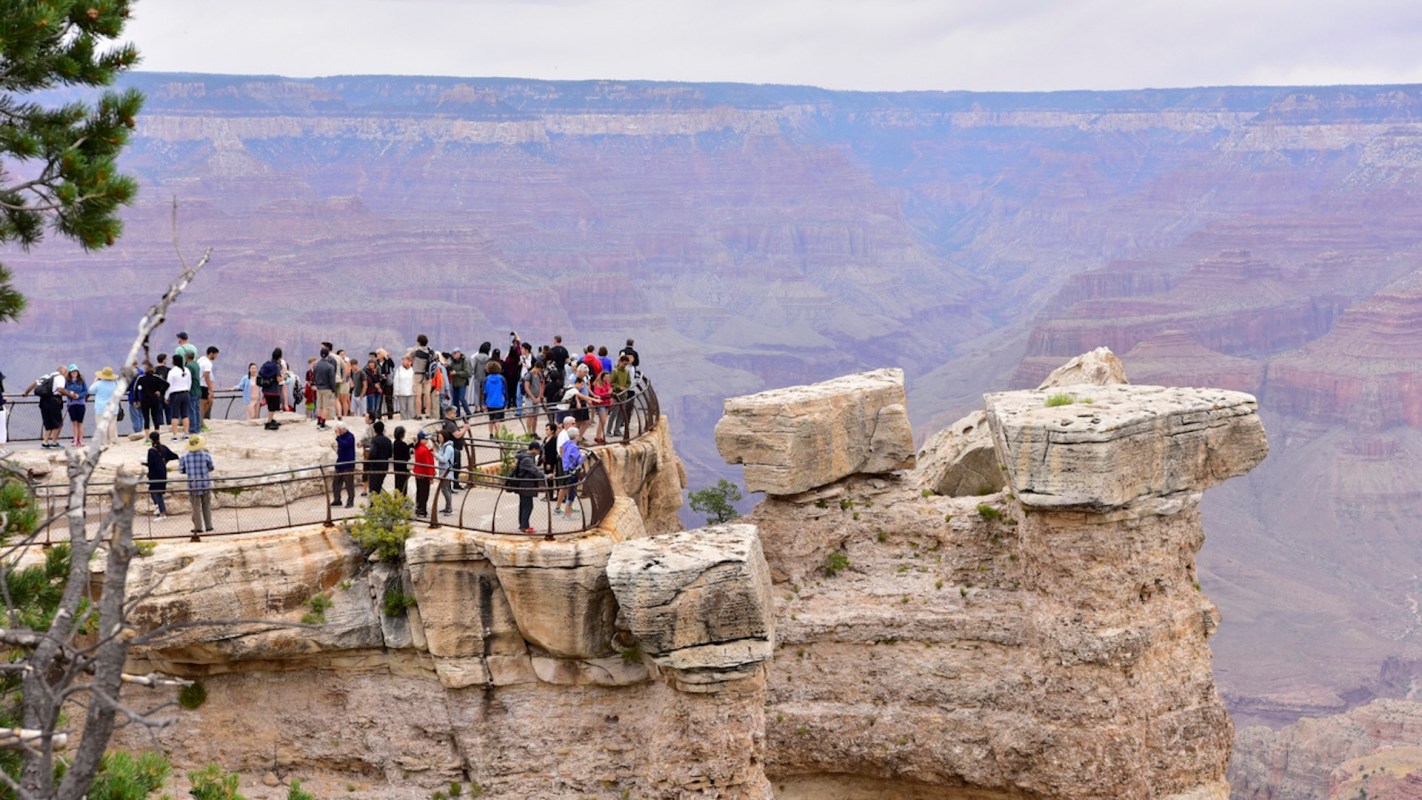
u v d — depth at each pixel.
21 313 32.91
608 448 51.91
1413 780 133.12
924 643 53.19
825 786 54.41
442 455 46.84
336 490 44.06
